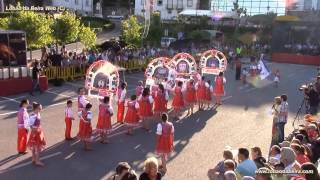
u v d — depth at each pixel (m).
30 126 12.28
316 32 49.62
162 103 18.11
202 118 18.88
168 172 12.23
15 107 19.56
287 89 27.88
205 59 24.36
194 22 58.72
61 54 27.81
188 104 19.53
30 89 23.06
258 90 27.09
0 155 13.09
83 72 27.77
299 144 9.38
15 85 22.52
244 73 29.73
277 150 9.32
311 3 54.22
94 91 16.73
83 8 72.31
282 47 49.62
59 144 14.38
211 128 17.23
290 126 17.97
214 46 47.16
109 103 14.91
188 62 21.50
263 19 56.69
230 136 16.16
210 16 59.34
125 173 7.12
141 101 16.36
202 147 14.66
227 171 7.65
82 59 27.95
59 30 31.16
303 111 21.06
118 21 67.19
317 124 11.82
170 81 20.12
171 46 45.41
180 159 13.38
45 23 30.20
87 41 33.50
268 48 50.78
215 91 22.05
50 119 17.50
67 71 26.52
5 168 12.07
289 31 49.81
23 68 23.11
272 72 36.69
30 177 11.51
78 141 14.77
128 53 33.44
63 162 12.76
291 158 8.57
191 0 67.56
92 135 14.86
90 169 12.29
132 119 15.62
